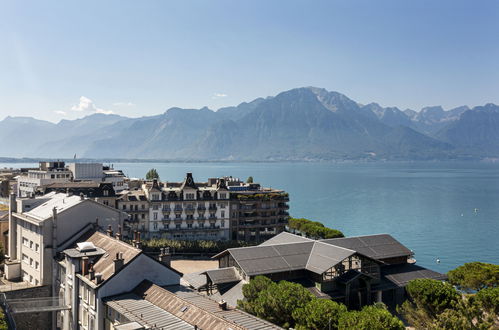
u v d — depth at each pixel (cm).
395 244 10781
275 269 8500
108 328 6066
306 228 17338
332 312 6006
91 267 6562
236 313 5591
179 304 5606
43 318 7888
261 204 17775
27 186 19388
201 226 16975
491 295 6806
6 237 10788
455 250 18738
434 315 7019
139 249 6725
